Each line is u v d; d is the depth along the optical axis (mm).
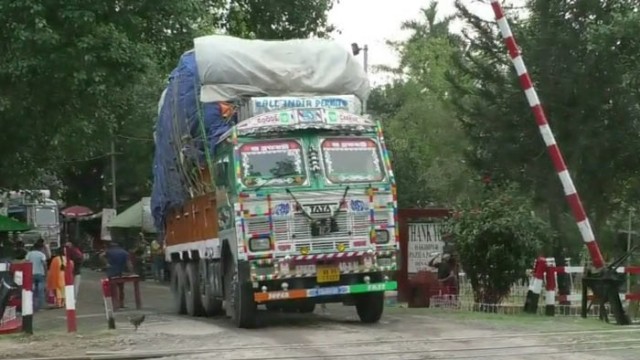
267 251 12812
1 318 13609
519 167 21688
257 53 14680
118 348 11102
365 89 15031
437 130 38094
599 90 19672
